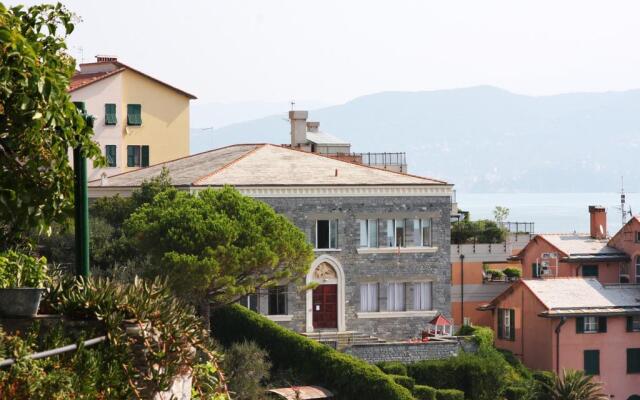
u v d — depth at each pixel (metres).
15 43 44.19
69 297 43.53
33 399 38.16
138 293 44.41
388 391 155.12
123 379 41.88
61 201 49.31
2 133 47.44
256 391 145.25
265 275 158.00
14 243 50.75
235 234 150.88
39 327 42.72
